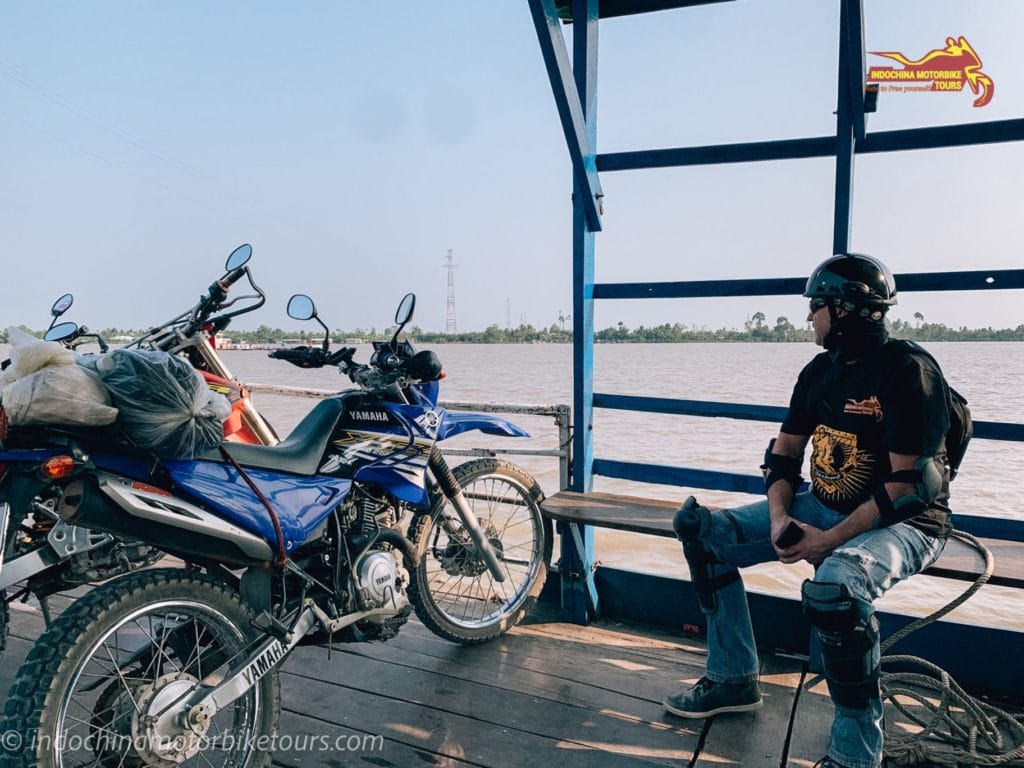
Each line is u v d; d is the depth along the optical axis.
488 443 12.80
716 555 2.46
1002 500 8.80
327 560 2.39
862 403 2.10
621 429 17.28
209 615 1.96
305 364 2.75
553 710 2.55
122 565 2.23
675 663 2.89
